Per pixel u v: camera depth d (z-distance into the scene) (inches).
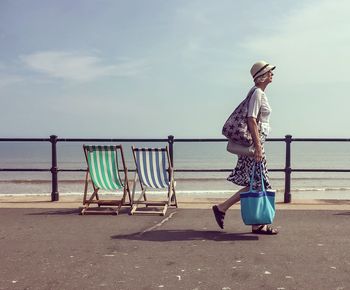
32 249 160.1
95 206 263.6
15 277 129.0
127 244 166.9
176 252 155.3
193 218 220.4
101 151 248.4
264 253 153.6
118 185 252.4
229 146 181.9
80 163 2947.8
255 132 174.4
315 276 129.0
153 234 183.8
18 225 203.0
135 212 233.1
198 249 159.2
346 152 5369.1
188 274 131.3
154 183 255.3
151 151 252.8
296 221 208.5
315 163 3070.9
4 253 154.7
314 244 165.6
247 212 176.4
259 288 119.2
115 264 141.4
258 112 177.5
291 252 154.6
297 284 122.2
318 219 213.3
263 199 176.4
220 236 179.6
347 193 998.4
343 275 130.0
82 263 142.6
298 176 1972.2
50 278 128.0
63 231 190.1
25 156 4180.6
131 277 128.7
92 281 125.4
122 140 284.5
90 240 173.5
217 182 1397.6
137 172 255.4
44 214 232.8
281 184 1416.1
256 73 182.1
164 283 123.6
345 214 226.4
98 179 250.8
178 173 2166.6
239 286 120.8
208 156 4082.2
